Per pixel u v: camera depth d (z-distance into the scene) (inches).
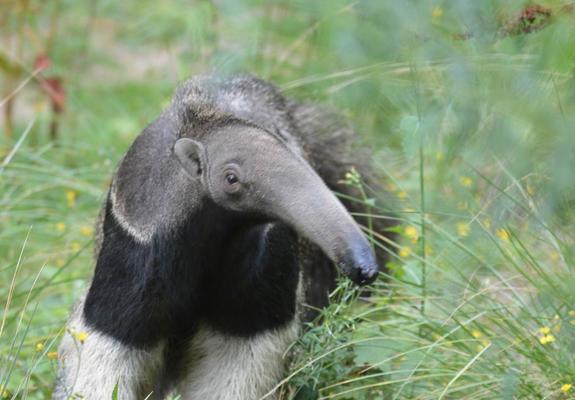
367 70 499.2
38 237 722.8
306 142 599.8
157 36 1019.3
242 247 479.8
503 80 454.9
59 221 730.2
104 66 1065.5
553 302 533.0
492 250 547.5
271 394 501.4
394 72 494.6
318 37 476.1
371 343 536.1
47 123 919.0
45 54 925.2
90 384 487.2
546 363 501.4
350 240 419.5
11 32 983.6
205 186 461.4
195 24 812.6
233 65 534.6
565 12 457.1
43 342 582.2
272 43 781.3
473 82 456.8
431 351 526.6
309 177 440.8
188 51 858.8
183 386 527.2
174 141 478.6
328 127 634.2
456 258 558.3
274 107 558.3
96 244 556.4
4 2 948.0
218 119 469.1
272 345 497.7
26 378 514.9
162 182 478.9
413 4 445.7
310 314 575.2
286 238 491.8
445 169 546.6
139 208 483.8
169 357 516.7
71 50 1017.5
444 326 536.4
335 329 525.3
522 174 481.4
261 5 554.6
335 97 567.8
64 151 834.2
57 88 901.2
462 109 463.5
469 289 546.0
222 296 491.8
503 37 460.8
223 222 466.9
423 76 506.6
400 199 647.8
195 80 512.4
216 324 500.4
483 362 510.6
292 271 498.3
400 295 570.3
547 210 460.4
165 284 483.8
